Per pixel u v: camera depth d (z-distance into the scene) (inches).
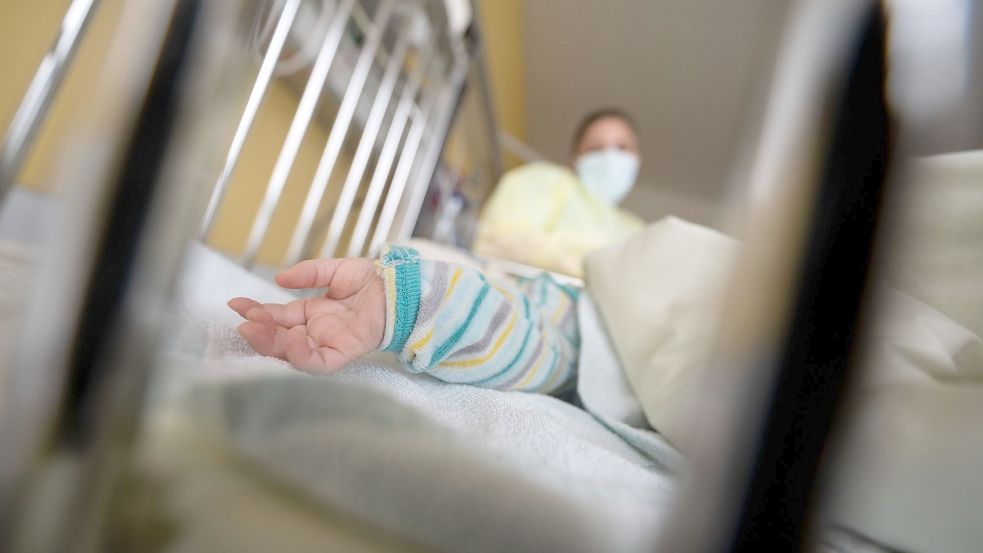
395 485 7.6
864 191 6.7
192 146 5.5
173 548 5.9
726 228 7.3
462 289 14.0
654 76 98.2
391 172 53.4
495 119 62.0
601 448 12.6
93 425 5.3
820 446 6.8
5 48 25.7
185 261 5.6
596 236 49.8
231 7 5.6
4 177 16.9
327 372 11.3
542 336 17.1
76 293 5.2
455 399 12.6
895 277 7.5
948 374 11.7
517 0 92.3
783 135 6.9
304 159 45.6
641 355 17.0
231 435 7.0
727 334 7.1
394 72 44.3
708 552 6.7
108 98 5.4
